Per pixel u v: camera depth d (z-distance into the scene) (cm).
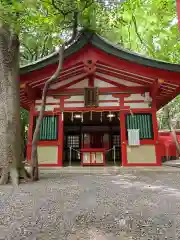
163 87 1009
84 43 935
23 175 622
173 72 909
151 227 269
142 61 920
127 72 978
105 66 998
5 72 645
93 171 830
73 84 1074
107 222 286
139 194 436
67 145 1673
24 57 1622
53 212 327
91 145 1661
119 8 701
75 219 297
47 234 252
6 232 259
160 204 364
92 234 251
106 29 761
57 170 868
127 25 1236
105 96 1056
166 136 1608
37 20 547
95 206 355
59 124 1042
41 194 446
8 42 659
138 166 973
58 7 556
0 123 623
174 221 287
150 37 1245
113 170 852
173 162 1295
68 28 657
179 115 2298
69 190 480
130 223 282
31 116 1047
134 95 1045
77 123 1653
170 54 1369
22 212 330
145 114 1021
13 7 454
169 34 1212
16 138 632
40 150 1019
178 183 559
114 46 936
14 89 652
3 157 602
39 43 1299
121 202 377
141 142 995
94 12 666
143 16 1172
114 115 1312
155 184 546
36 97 1064
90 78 1068
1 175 591
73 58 951
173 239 238
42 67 941
